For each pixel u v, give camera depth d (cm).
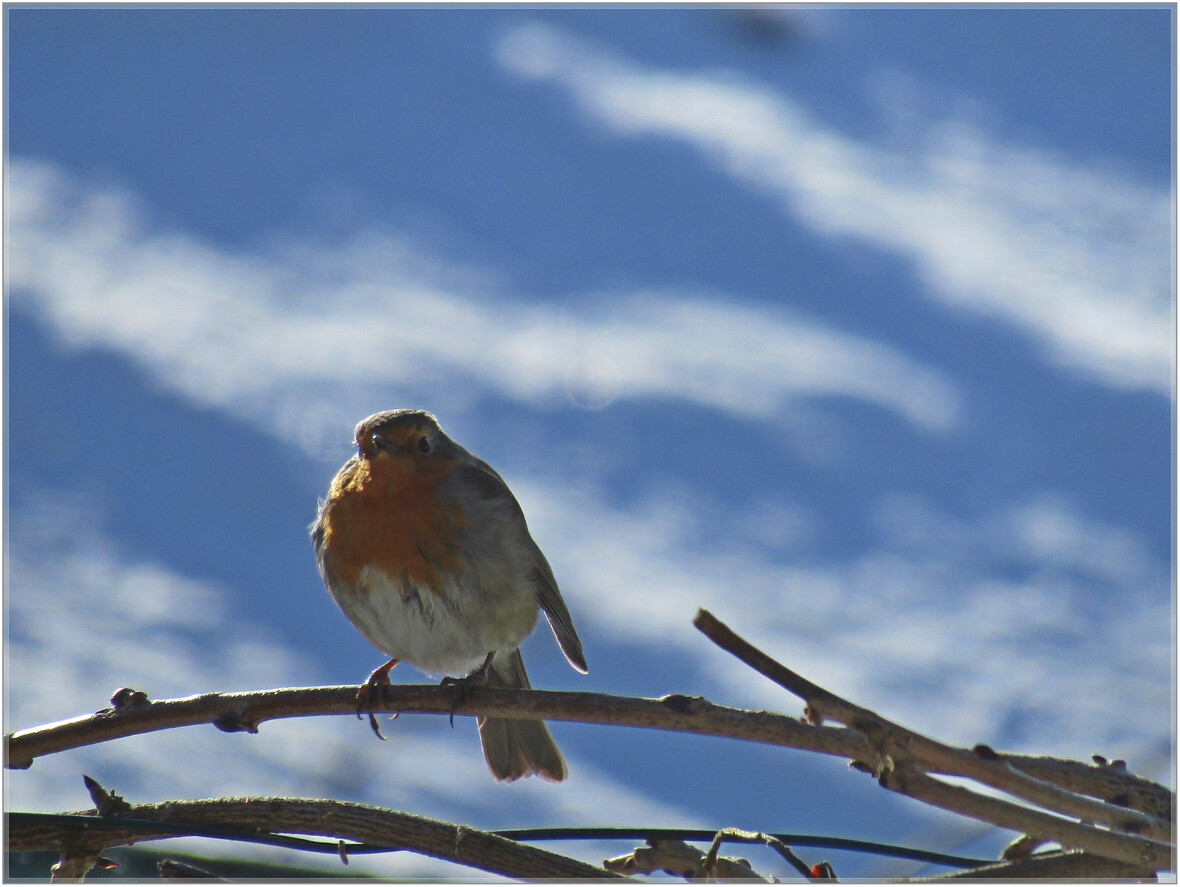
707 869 376
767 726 348
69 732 395
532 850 385
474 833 389
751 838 380
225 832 383
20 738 394
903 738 309
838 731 344
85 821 385
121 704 400
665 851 398
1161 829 334
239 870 403
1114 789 387
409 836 391
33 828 388
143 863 413
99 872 410
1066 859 364
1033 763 391
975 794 317
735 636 308
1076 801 324
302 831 396
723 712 352
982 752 325
